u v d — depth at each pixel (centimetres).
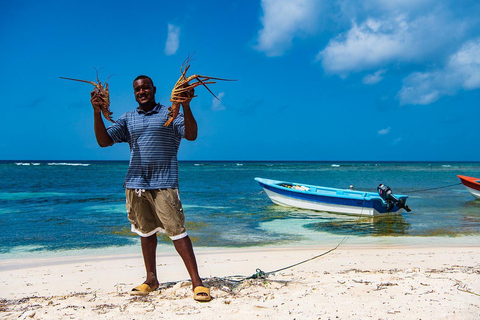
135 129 338
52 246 871
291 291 356
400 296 337
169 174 338
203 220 1273
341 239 968
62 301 346
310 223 1236
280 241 938
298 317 287
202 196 2038
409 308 306
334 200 1417
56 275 588
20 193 2191
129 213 361
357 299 329
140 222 359
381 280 405
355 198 1365
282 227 1158
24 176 3916
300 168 7600
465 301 323
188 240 346
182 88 308
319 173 5294
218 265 643
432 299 328
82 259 733
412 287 367
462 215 1416
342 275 446
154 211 354
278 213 1448
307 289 363
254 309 304
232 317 288
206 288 334
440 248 830
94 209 1527
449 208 1609
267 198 1939
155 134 333
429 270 508
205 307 311
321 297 335
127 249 840
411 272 479
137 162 339
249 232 1065
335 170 6544
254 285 383
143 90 343
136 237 978
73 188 2545
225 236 1002
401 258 697
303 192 1503
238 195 2092
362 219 1325
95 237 977
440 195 2175
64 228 1104
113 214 1392
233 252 786
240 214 1416
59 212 1442
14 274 597
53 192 2259
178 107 316
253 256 736
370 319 284
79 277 571
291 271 580
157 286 380
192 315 292
